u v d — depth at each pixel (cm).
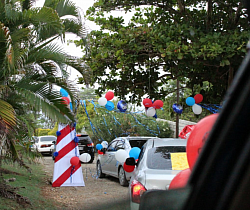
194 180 139
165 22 1364
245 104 118
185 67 1142
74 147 1052
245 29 1203
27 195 763
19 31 686
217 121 129
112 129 1661
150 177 438
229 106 123
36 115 850
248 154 117
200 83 1273
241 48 1024
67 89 773
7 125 641
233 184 120
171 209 142
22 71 721
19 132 783
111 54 1227
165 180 428
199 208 131
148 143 605
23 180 1001
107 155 1184
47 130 3319
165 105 2025
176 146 568
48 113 697
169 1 1310
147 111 980
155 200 149
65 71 782
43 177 1181
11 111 634
